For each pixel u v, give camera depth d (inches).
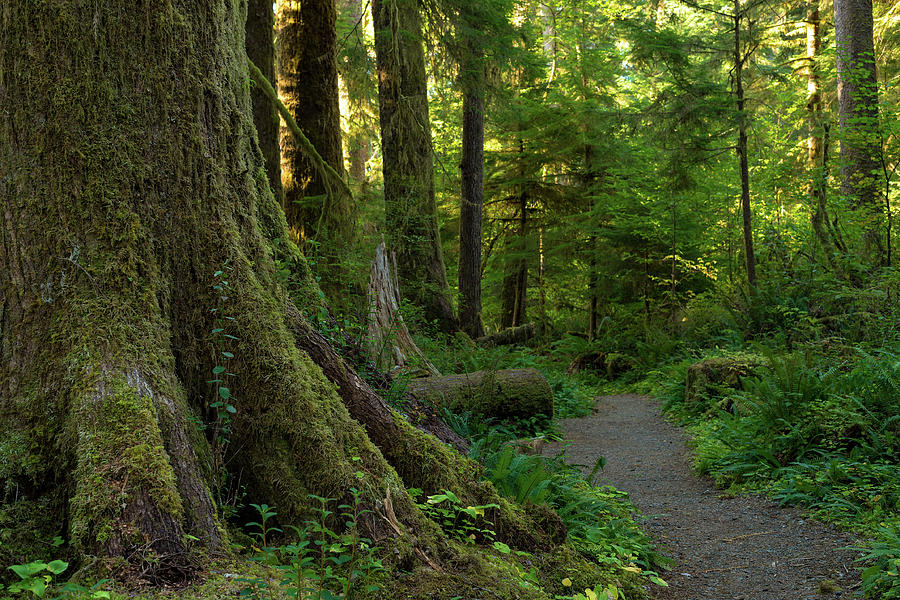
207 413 128.4
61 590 87.6
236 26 152.7
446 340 493.4
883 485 206.8
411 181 513.7
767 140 717.9
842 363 301.7
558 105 791.1
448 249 802.8
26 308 115.3
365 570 111.8
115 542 97.7
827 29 713.6
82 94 119.3
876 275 387.9
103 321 114.8
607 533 184.7
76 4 119.6
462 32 460.1
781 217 672.4
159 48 127.6
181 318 128.2
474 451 216.2
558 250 798.5
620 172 729.0
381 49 508.1
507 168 792.3
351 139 557.6
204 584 97.4
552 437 350.0
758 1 532.1
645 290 737.0
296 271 181.0
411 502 132.0
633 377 604.7
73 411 108.2
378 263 369.4
